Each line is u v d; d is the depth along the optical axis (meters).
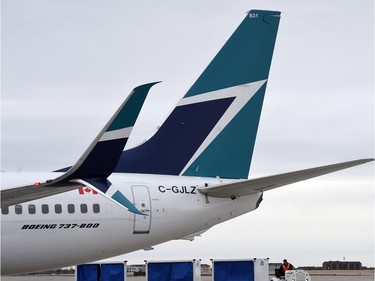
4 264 29.69
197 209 32.41
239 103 34.53
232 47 34.72
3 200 24.78
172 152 33.41
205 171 33.78
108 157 23.80
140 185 31.77
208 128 34.03
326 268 83.44
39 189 23.83
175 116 33.72
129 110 23.58
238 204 33.22
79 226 30.42
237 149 34.34
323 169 29.17
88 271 39.38
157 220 31.70
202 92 34.16
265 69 34.97
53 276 70.50
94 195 30.84
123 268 38.78
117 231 31.06
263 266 35.12
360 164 28.36
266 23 35.16
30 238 29.67
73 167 23.31
